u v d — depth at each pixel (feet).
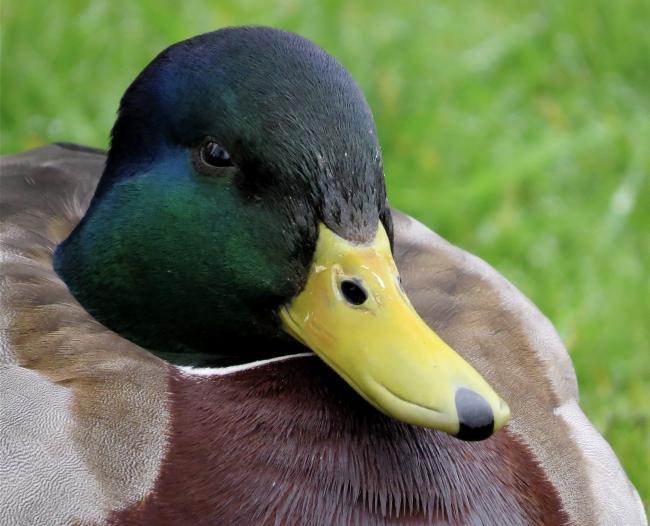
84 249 18.93
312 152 16.92
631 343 28.25
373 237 16.79
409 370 15.87
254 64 17.35
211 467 17.25
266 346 17.92
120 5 34.30
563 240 30.94
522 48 36.04
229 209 17.54
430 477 17.21
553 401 20.59
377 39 35.19
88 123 32.04
